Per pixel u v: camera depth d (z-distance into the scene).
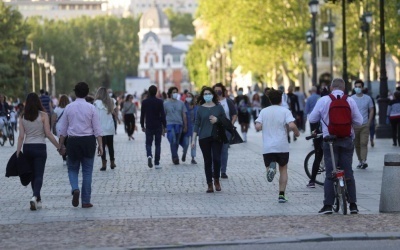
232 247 28.31
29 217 35.88
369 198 40.44
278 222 32.84
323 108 36.03
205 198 41.41
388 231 30.45
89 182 38.78
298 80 193.88
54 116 60.53
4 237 30.66
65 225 33.06
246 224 32.47
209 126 43.75
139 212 36.84
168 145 83.25
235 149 75.62
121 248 27.98
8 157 70.88
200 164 60.53
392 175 35.53
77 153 38.66
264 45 171.75
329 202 35.28
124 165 60.56
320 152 44.34
